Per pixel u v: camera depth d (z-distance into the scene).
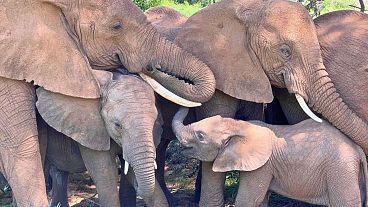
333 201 5.32
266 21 5.60
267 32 5.61
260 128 5.50
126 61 5.56
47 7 5.27
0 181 6.88
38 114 5.59
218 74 5.79
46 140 5.73
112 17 5.42
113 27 5.45
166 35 6.38
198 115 6.03
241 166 5.41
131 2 5.57
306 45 5.51
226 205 6.48
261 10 5.68
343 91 5.58
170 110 6.16
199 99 5.61
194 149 5.52
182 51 5.66
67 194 6.52
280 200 6.53
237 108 6.02
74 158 5.91
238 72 5.77
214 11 5.91
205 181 5.74
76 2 5.36
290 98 5.94
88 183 7.36
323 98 5.49
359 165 5.43
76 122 5.36
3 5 5.19
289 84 5.56
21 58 5.21
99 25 5.42
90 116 5.37
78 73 5.32
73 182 7.36
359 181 5.46
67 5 5.33
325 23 5.88
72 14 5.36
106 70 5.65
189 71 5.61
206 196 5.75
